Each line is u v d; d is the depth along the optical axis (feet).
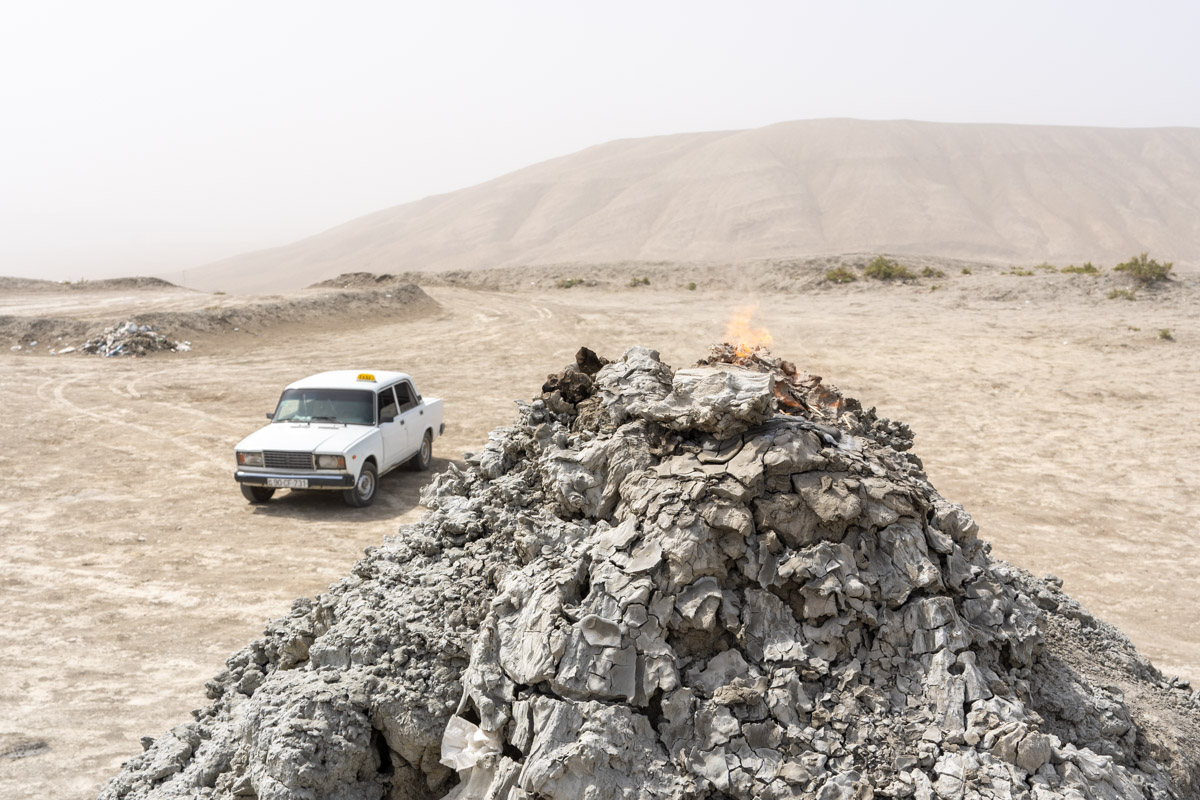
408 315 133.90
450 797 12.93
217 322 108.37
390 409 46.32
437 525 17.61
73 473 49.44
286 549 36.52
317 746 13.01
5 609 29.91
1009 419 65.77
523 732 12.53
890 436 20.47
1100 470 52.49
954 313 132.77
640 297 174.81
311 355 97.40
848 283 180.96
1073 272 174.60
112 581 32.73
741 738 12.34
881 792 11.80
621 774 11.93
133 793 14.71
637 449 15.94
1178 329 107.04
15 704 23.27
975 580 14.76
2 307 128.36
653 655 13.04
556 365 90.33
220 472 49.78
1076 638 19.43
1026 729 12.19
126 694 23.94
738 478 14.29
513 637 13.62
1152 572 35.83
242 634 28.02
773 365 20.81
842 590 13.50
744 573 13.89
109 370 85.76
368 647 14.55
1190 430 62.28
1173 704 17.76
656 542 13.96
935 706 12.69
